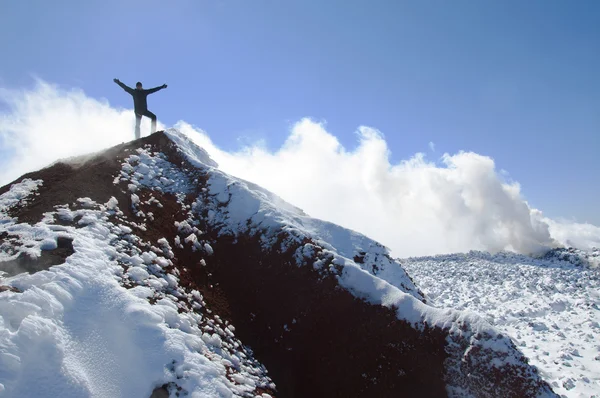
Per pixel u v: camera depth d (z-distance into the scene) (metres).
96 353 5.85
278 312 10.32
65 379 5.17
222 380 6.74
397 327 9.45
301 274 10.84
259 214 12.59
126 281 7.59
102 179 11.38
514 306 19.61
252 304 10.52
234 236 12.16
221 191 13.57
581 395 10.82
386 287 10.30
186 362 6.45
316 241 11.80
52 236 7.72
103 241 8.47
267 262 11.30
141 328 6.50
